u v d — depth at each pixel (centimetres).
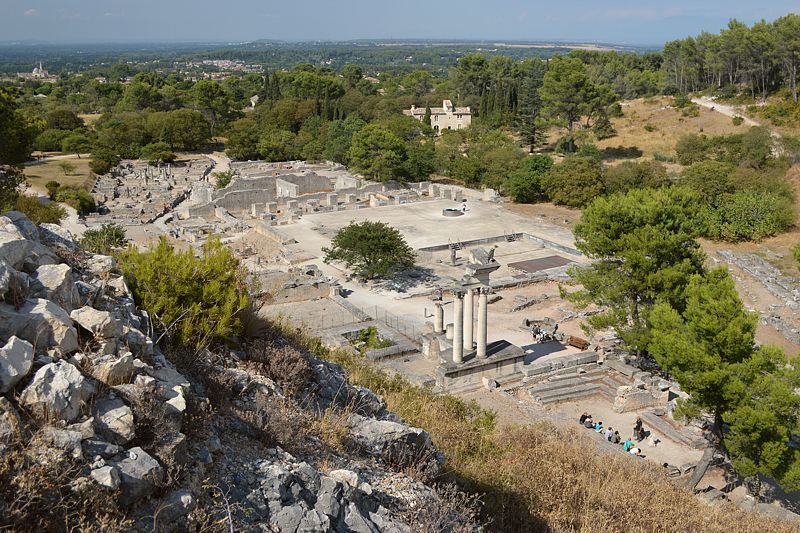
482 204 10094
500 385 4109
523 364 4250
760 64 13725
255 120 16738
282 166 13462
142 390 959
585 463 2300
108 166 12938
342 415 1448
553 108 12950
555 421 3597
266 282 5847
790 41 12475
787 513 2792
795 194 9406
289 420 1232
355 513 1040
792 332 5447
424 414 2200
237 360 1538
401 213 9362
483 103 16075
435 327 4769
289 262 6962
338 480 1077
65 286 1116
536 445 2302
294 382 1551
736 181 8919
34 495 730
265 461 1055
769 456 2719
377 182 10962
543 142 14162
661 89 17188
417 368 4334
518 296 6056
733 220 8156
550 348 4834
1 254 1067
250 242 8019
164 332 1341
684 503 2325
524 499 1688
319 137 14325
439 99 19988
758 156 10506
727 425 3409
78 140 14438
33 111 17100
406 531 1078
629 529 1780
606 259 5081
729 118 13250
